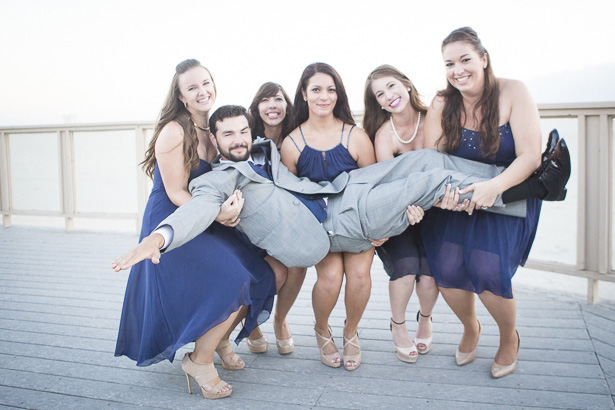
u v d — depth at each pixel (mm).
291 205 2117
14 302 3467
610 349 2490
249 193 2109
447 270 2205
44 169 10367
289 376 2307
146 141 5551
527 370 2289
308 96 2336
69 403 2105
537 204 2250
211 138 2223
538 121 2115
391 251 2410
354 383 2221
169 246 1836
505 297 2066
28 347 2705
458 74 2105
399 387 2170
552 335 2682
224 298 1992
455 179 2074
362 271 2266
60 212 5961
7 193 6180
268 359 2502
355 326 2365
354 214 2123
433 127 2307
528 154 2072
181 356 2600
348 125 2447
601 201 3098
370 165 2348
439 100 2273
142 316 2258
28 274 4160
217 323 1999
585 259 3191
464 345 2367
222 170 2117
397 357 2477
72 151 5855
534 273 4355
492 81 2148
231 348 2441
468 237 2160
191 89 2184
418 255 2422
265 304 2316
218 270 2029
